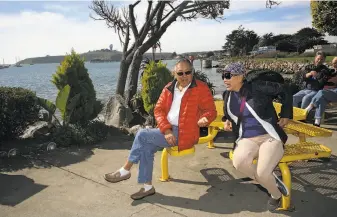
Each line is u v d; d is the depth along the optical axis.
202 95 3.51
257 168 3.00
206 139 4.36
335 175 4.03
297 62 45.28
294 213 3.14
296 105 6.75
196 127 3.54
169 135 3.40
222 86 21.00
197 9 8.59
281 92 3.12
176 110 3.51
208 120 3.47
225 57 116.88
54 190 3.77
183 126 3.47
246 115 3.21
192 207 3.32
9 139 5.71
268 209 3.22
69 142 5.47
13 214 3.24
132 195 3.48
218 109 5.44
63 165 4.55
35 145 5.46
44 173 4.28
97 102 6.58
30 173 4.28
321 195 3.51
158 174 4.19
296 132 4.38
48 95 22.50
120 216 3.17
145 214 3.20
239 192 3.65
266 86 3.13
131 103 8.05
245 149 3.13
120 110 6.97
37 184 3.93
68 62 6.12
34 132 6.13
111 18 9.74
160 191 3.70
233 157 3.21
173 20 8.52
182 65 3.38
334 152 4.86
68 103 5.96
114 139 5.91
